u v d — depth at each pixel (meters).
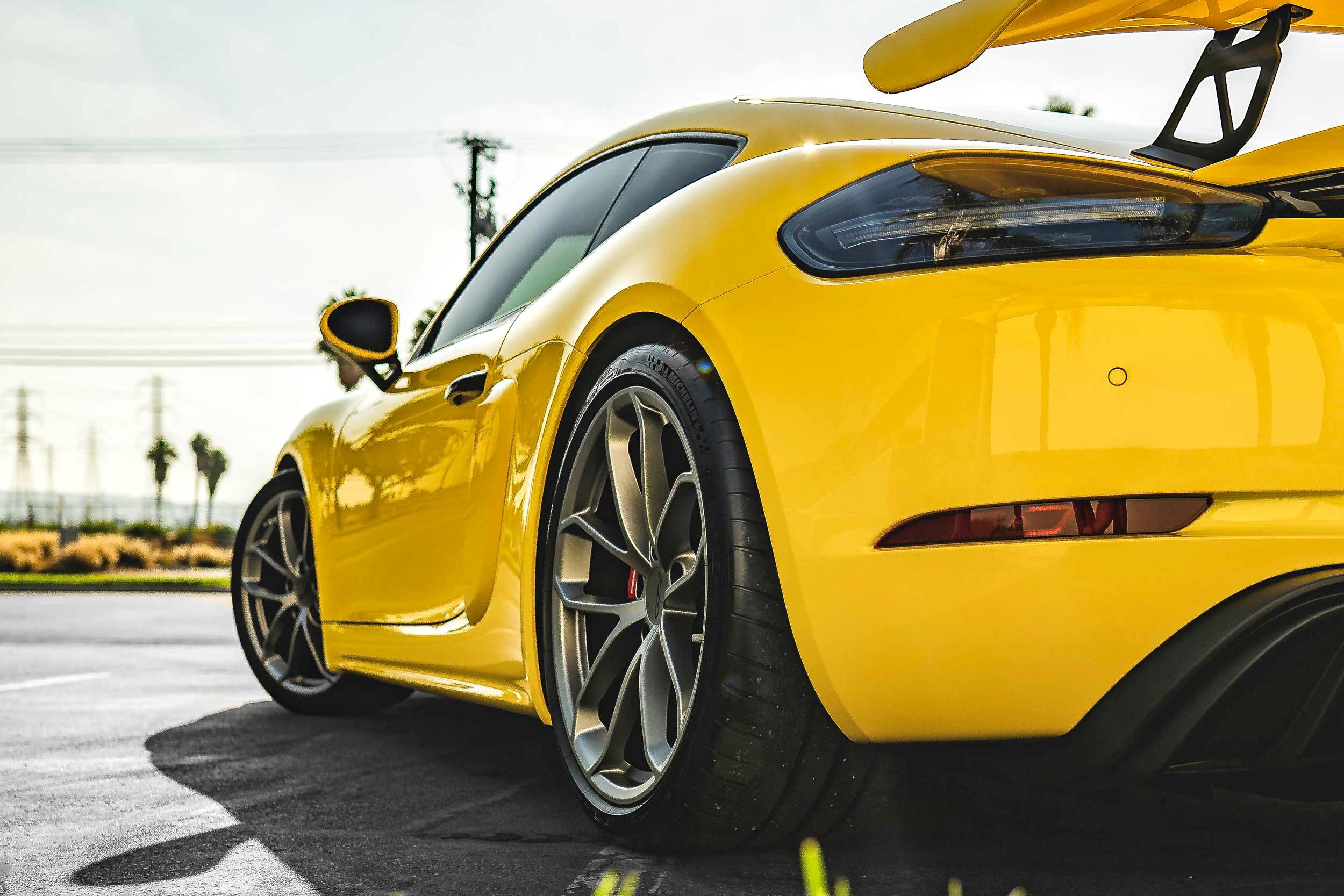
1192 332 1.34
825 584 1.44
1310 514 1.32
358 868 1.67
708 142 2.19
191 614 10.41
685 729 1.59
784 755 1.56
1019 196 1.50
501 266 2.73
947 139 1.91
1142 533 1.33
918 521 1.39
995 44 1.75
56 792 2.25
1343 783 1.48
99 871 1.66
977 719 1.41
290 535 3.44
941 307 1.42
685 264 1.72
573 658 1.89
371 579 2.71
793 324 1.52
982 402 1.37
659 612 1.72
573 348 1.95
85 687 4.13
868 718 1.47
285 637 3.48
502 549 2.07
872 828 1.70
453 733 3.04
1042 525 1.34
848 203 1.60
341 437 2.98
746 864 1.64
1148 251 1.39
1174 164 1.74
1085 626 1.33
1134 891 1.49
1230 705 1.35
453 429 2.32
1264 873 1.57
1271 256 1.38
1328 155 1.33
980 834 1.77
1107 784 1.43
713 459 1.59
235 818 2.02
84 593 20.83
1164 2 1.67
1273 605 1.29
